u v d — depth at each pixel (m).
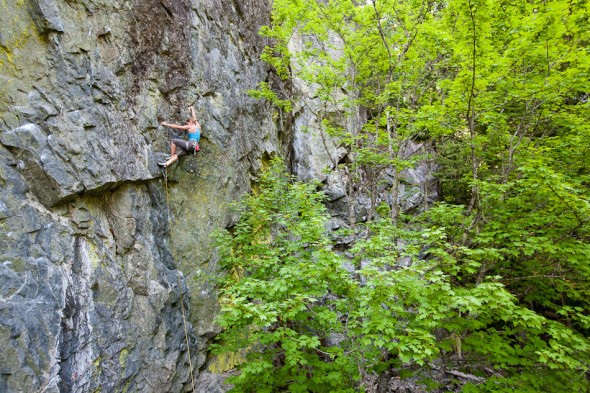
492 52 6.71
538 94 7.04
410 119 9.00
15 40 5.21
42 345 4.82
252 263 7.05
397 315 5.39
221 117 9.45
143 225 7.04
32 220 5.10
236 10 11.12
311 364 5.89
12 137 5.01
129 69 6.95
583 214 6.38
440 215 7.95
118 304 6.13
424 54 9.52
